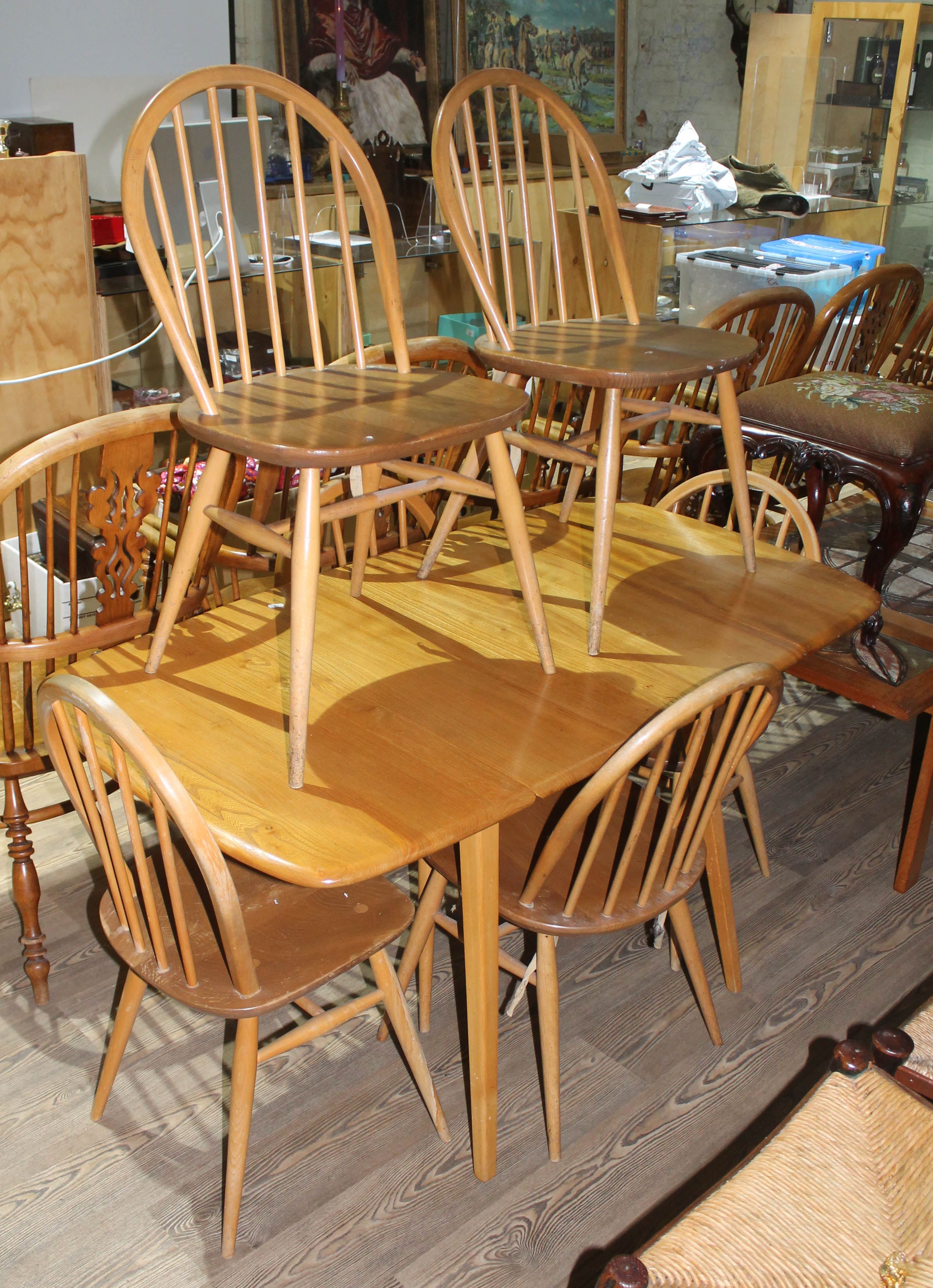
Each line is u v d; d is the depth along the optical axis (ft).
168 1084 5.69
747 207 11.63
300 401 5.08
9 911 6.72
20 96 10.80
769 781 8.27
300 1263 4.84
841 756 8.62
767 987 6.44
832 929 6.89
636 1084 5.78
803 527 6.76
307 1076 5.76
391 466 5.02
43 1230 4.95
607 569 5.49
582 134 6.32
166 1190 5.15
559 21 15.33
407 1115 5.56
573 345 5.88
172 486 6.65
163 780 3.79
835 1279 3.61
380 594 6.12
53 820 7.44
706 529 7.18
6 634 5.52
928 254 12.50
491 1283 4.79
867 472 7.81
